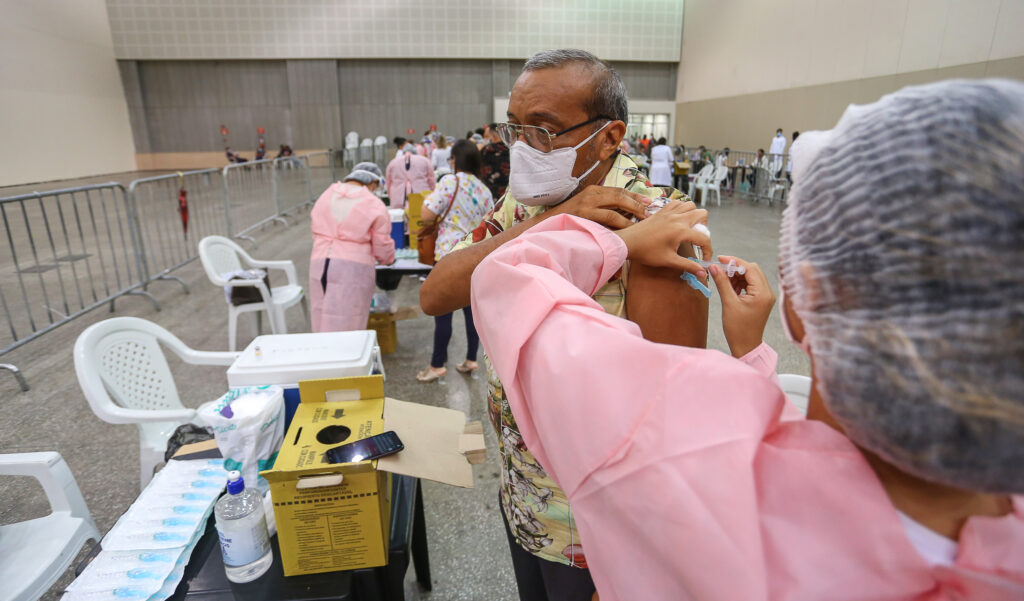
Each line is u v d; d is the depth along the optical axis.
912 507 0.35
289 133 18.16
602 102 0.83
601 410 0.42
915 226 0.29
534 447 0.50
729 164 14.38
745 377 0.40
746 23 14.19
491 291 0.56
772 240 6.71
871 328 0.31
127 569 1.02
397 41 17.50
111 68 16.77
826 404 0.36
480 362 3.36
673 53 18.36
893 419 0.30
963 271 0.27
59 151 14.38
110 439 2.49
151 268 5.61
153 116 17.80
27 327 3.90
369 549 1.05
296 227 8.16
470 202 3.24
